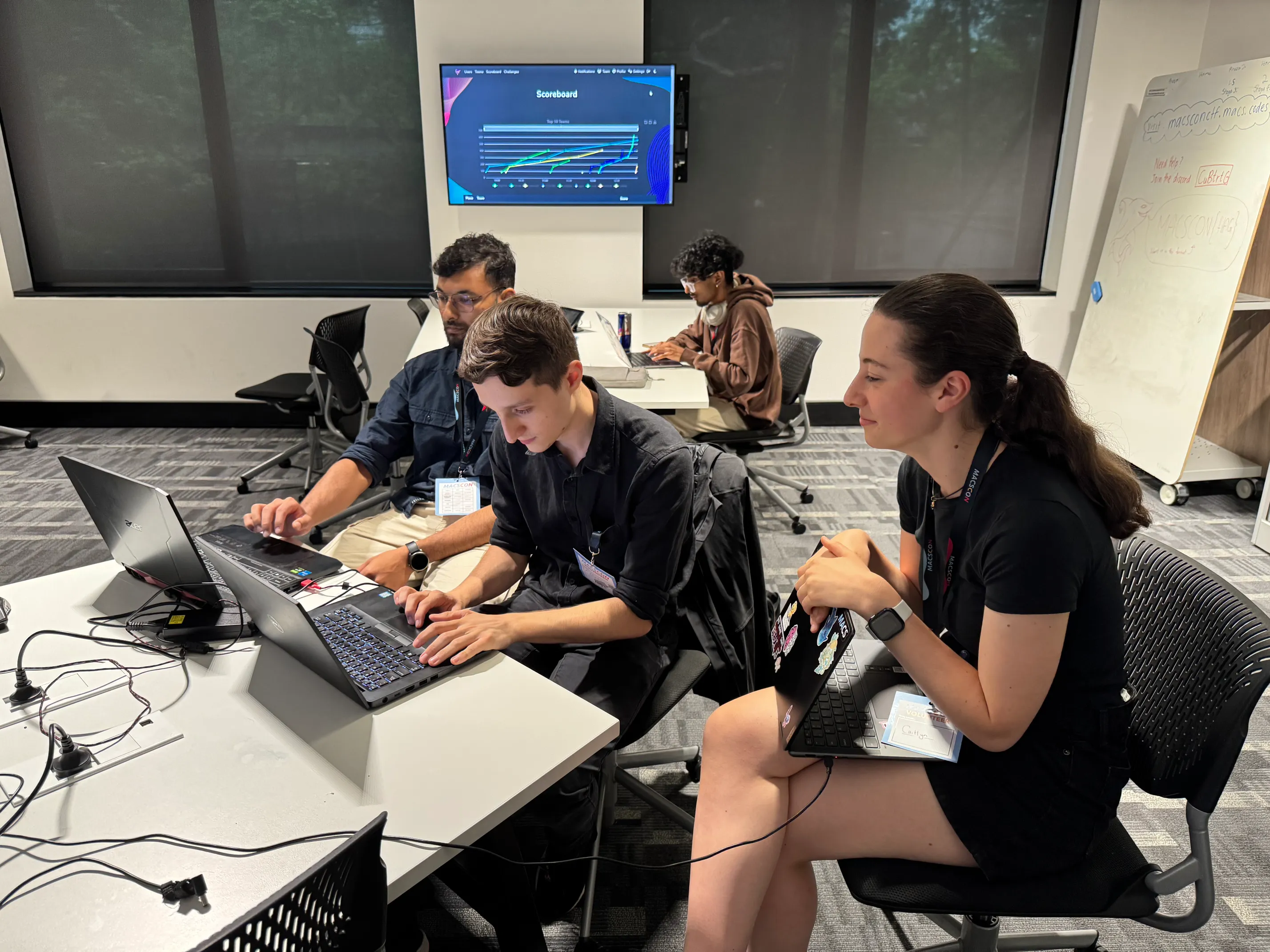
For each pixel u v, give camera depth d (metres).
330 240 4.82
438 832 0.95
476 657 1.28
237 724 1.14
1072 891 1.12
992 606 1.08
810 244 4.89
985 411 1.10
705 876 1.20
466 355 1.32
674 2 4.46
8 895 0.86
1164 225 4.02
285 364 4.80
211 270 4.82
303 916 0.73
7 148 4.52
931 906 1.12
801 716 1.14
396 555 1.73
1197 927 1.13
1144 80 4.40
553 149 4.39
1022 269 4.95
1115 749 1.15
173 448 4.55
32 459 4.36
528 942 1.33
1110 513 1.09
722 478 1.64
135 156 4.60
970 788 1.14
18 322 4.66
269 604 1.20
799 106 4.64
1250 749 2.19
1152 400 3.97
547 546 1.64
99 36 4.40
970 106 4.64
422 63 4.30
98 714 1.16
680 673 1.61
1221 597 1.17
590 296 4.71
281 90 4.55
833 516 3.73
